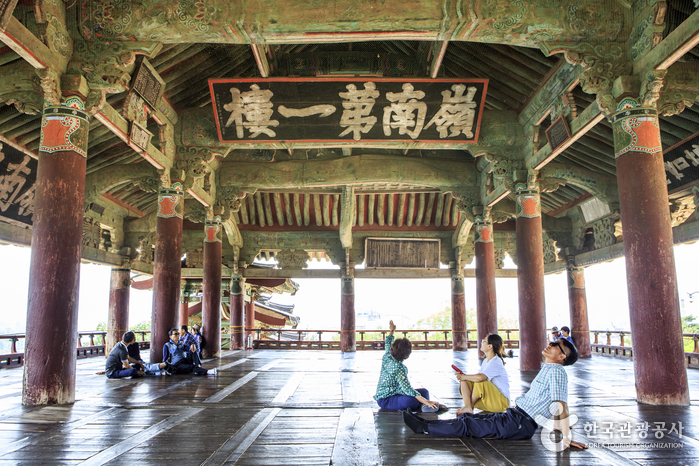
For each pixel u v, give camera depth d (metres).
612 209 12.55
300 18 7.65
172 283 10.88
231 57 10.74
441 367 12.08
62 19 7.37
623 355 15.36
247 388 8.00
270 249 19.88
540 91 10.30
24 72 7.38
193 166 11.36
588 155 12.51
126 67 7.71
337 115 10.81
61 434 4.83
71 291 6.76
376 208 19.92
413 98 10.53
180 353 10.00
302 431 4.96
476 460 3.97
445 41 8.50
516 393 7.60
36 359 6.46
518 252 11.24
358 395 7.27
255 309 25.36
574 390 7.71
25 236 11.63
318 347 20.47
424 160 14.30
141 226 16.92
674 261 6.75
